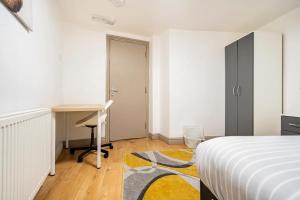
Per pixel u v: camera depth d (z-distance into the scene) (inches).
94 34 124.6
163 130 136.9
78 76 120.3
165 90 133.3
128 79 141.9
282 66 105.5
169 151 107.5
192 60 130.3
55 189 61.9
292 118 85.9
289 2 92.7
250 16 108.5
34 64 57.4
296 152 28.1
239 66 116.1
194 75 130.6
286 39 103.7
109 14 106.7
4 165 32.0
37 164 50.6
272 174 21.3
